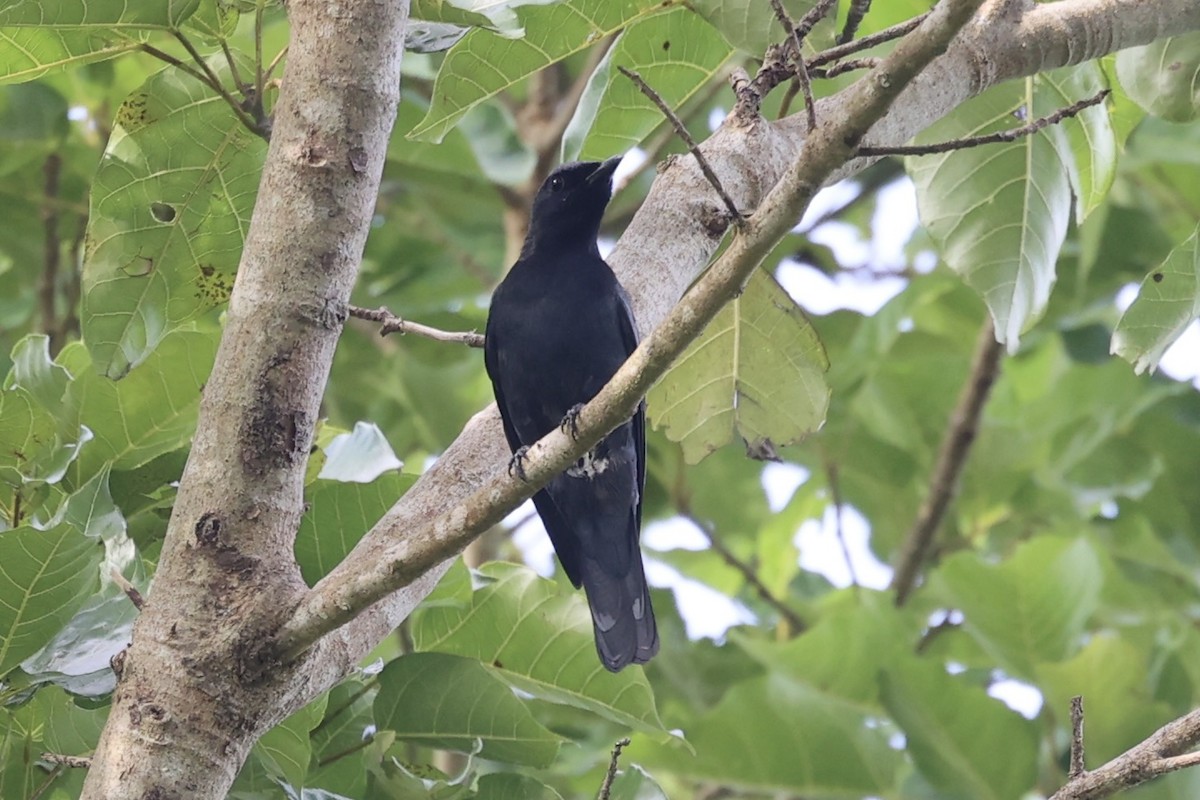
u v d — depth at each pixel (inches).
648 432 633.6
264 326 257.0
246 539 249.0
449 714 326.6
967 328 688.4
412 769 329.1
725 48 378.9
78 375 360.5
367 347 653.3
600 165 401.7
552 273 401.4
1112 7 324.8
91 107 623.2
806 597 746.8
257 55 309.9
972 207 403.5
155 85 332.8
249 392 254.4
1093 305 621.9
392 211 685.3
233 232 348.8
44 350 340.8
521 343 401.1
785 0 348.2
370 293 650.2
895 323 615.5
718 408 398.6
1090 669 462.0
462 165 605.3
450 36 319.0
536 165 621.9
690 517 630.5
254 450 252.1
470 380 681.0
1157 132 613.6
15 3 303.1
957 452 602.9
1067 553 493.7
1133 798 408.8
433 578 281.0
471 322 618.5
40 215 602.9
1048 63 325.4
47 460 327.3
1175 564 631.8
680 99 390.9
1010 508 658.2
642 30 371.2
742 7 348.8
